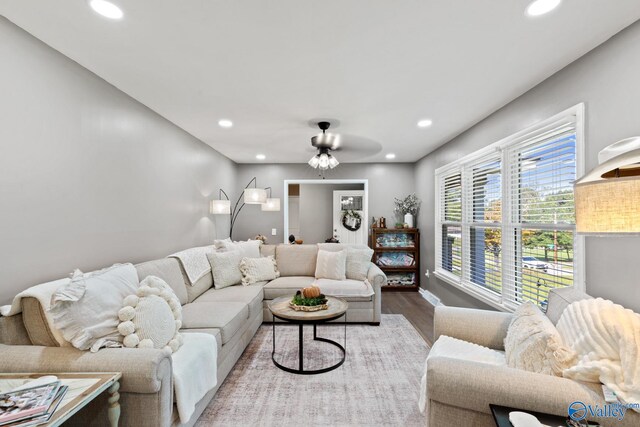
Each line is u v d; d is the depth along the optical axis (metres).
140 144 2.79
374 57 1.99
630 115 1.62
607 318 1.31
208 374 1.89
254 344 3.07
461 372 1.32
